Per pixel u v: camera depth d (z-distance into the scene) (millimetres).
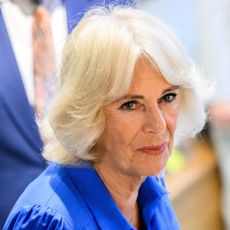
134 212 3334
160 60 2553
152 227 3377
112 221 2918
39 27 4254
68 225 2715
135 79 2549
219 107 7348
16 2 4195
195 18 7699
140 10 2902
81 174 2982
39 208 2764
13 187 4148
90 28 2643
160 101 2754
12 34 4176
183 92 2975
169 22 7766
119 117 2664
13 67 4102
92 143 2814
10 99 4070
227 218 8102
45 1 4309
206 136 8211
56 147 3041
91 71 2561
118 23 2650
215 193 8266
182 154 7859
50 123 2832
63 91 2721
